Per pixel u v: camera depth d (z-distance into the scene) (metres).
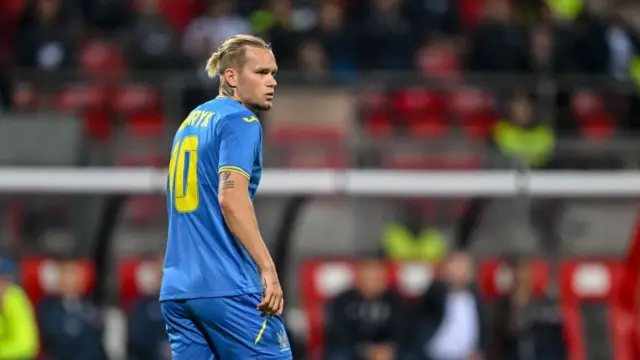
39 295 44.69
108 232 45.25
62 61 54.31
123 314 45.25
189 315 20.70
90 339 43.84
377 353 42.81
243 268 20.56
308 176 44.72
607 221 46.22
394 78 50.31
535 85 50.84
